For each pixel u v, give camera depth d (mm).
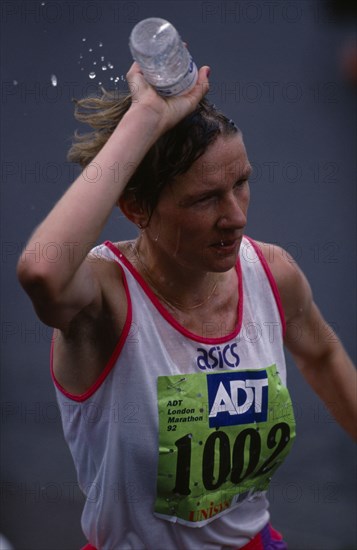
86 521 7375
